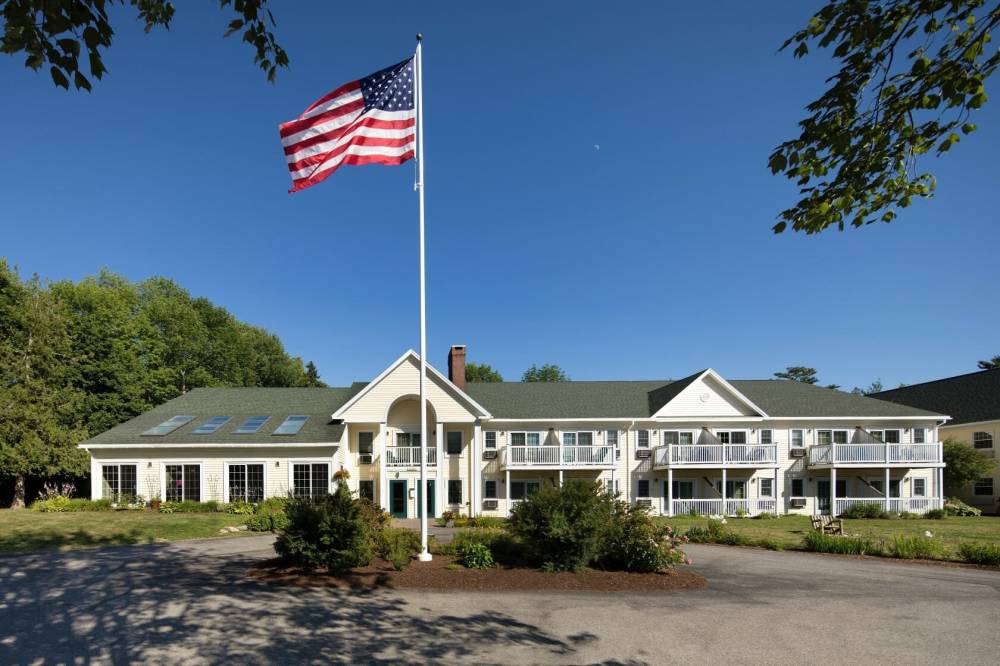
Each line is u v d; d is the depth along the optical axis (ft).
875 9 15.69
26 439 95.61
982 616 32.27
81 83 14.24
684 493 105.91
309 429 96.17
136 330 139.13
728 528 76.07
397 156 43.11
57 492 100.37
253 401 108.88
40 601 32.53
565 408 108.99
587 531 39.70
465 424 100.32
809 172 19.21
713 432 107.55
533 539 40.68
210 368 177.27
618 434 106.93
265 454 92.38
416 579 37.58
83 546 55.26
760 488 106.01
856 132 17.76
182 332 168.45
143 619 28.96
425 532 43.68
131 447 90.63
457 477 99.09
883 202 19.21
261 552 51.42
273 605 31.63
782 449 107.65
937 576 44.96
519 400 111.96
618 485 105.19
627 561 41.37
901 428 109.29
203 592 34.50
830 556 56.24
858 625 30.09
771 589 38.81
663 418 106.63
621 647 25.93
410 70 44.34
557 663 23.89
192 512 84.89
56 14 12.85
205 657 23.86
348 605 31.81
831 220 19.89
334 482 91.71
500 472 103.04
